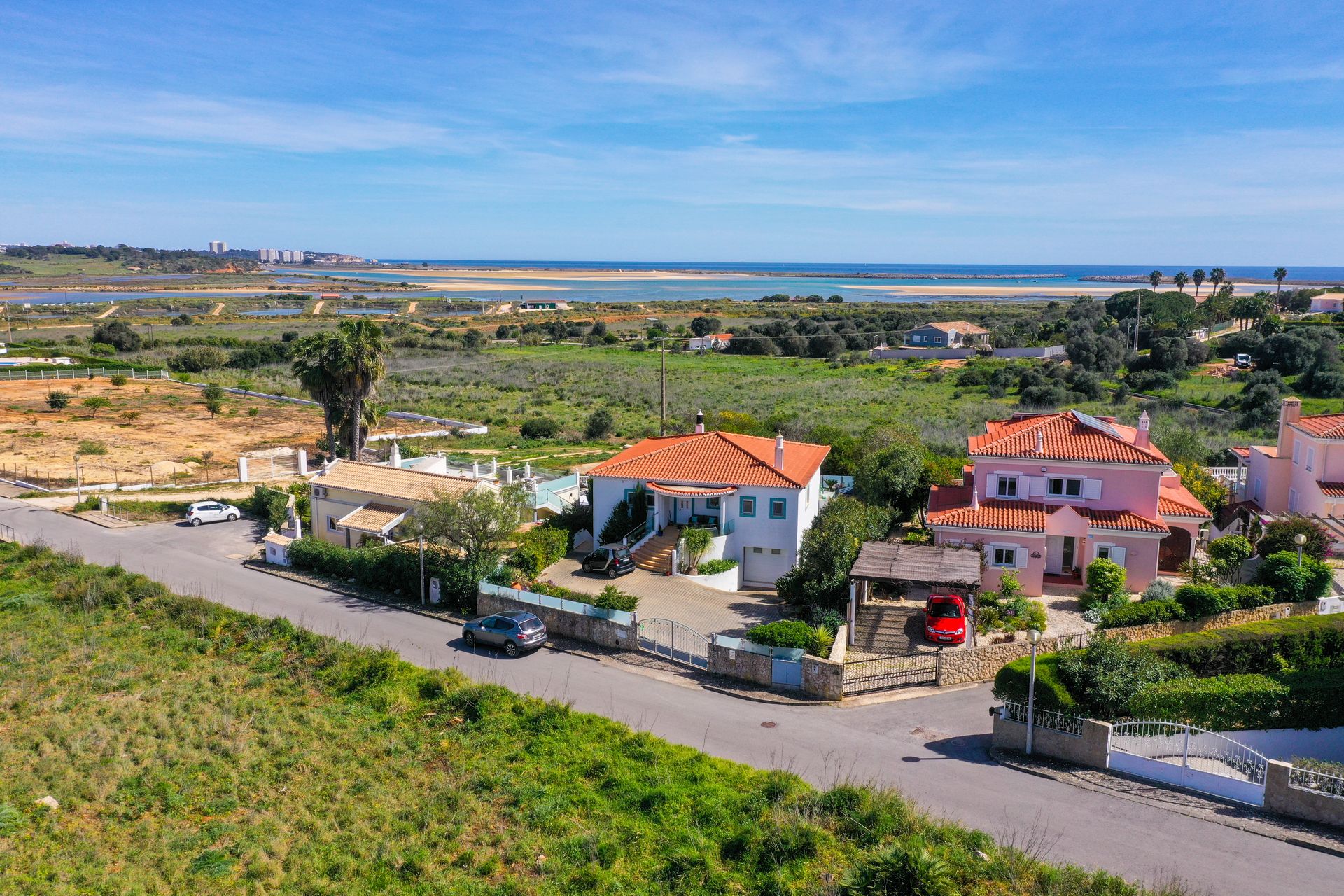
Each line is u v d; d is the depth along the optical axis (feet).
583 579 138.92
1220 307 532.32
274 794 78.28
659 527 149.48
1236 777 75.77
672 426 283.18
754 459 149.59
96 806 76.13
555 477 197.06
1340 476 138.21
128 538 168.35
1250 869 62.28
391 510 156.25
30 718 92.53
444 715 93.50
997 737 84.12
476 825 72.28
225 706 96.17
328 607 131.13
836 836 67.62
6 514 182.91
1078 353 408.46
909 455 164.25
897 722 90.43
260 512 187.01
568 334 648.38
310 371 189.78
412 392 387.75
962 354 488.02
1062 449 133.90
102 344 483.92
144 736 88.63
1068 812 71.15
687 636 115.44
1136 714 81.05
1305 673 85.40
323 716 94.07
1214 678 84.84
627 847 67.62
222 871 65.87
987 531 126.82
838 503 142.72
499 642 112.16
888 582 117.29
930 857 58.08
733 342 552.00
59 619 122.83
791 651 100.27
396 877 65.36
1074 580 130.31
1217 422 278.46
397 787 79.15
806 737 87.15
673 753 82.64
